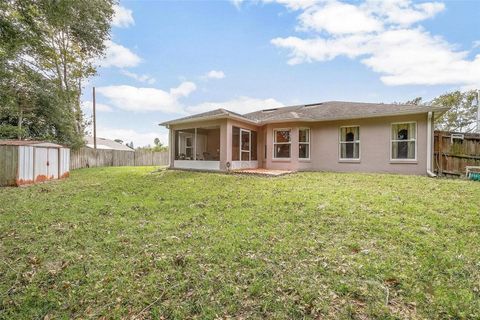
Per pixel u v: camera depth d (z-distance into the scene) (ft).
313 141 41.96
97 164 65.67
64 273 10.14
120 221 16.16
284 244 12.06
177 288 9.02
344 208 17.08
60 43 57.88
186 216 16.97
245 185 27.07
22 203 21.40
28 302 8.53
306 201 19.20
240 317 7.61
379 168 36.52
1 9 22.85
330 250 11.35
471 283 8.82
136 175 39.29
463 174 33.12
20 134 48.06
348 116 37.42
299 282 9.05
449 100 71.36
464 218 14.84
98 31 58.44
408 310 7.64
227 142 38.96
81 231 14.48
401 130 35.45
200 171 41.14
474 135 33.19
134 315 7.88
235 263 10.50
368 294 8.33
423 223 14.14
